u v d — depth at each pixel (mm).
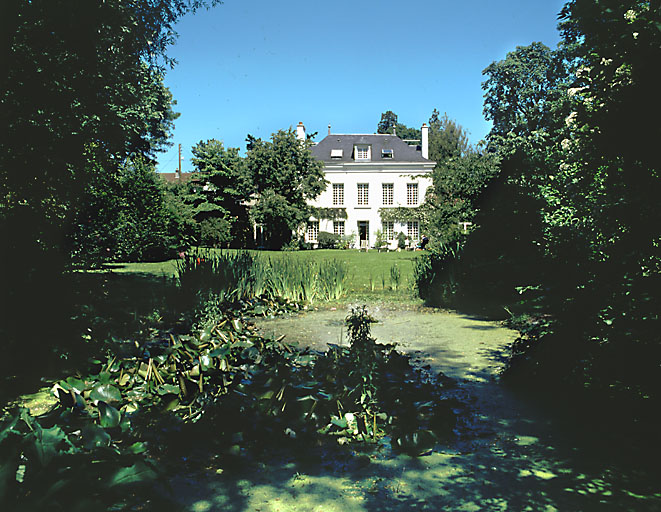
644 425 3709
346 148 41562
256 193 35969
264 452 3377
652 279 4027
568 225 5562
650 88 3430
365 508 2678
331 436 3641
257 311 9445
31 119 7543
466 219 11766
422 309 10094
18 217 6035
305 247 37688
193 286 9438
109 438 2627
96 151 10375
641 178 3777
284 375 4164
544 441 3566
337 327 8305
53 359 5043
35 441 2176
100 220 13148
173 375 4496
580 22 3686
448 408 4031
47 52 7441
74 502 2029
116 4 8180
